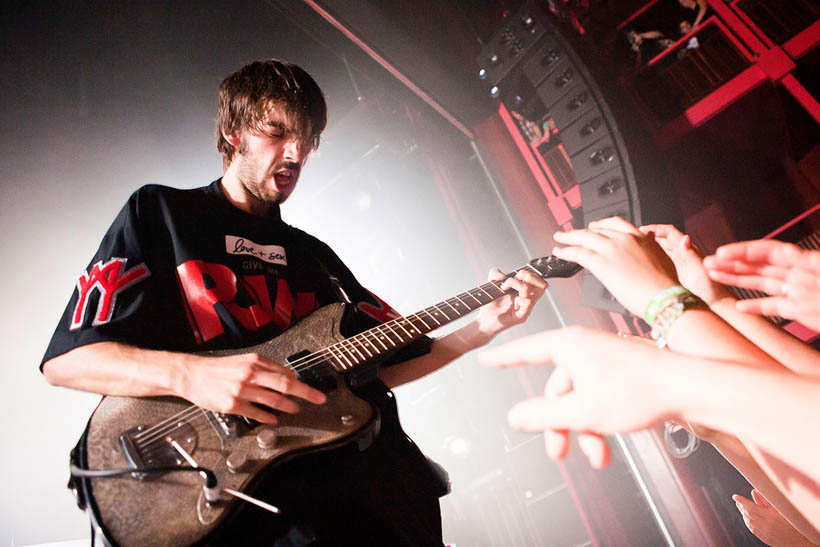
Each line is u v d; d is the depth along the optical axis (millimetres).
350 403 1168
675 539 2766
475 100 4035
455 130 4371
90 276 1260
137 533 917
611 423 406
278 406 1041
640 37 3521
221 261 1428
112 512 936
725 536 2645
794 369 616
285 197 1682
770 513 1162
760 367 420
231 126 1692
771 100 3094
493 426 3842
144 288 1275
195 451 1025
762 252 570
